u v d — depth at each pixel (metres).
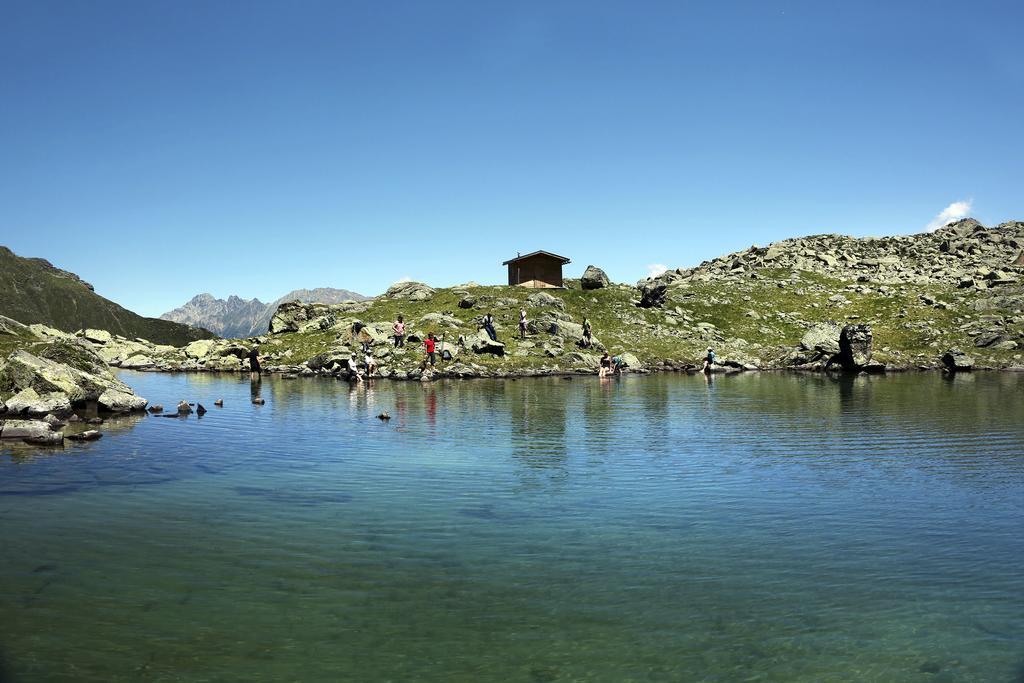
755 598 10.95
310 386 52.66
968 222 143.50
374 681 8.34
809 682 8.38
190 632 9.60
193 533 14.17
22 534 14.02
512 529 14.56
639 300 95.69
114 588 11.15
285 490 18.03
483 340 69.38
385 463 21.70
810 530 14.62
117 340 97.00
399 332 69.62
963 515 15.79
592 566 12.37
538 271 99.12
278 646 9.22
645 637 9.58
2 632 9.54
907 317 89.75
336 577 11.73
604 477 19.69
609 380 59.88
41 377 35.09
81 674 8.41
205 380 59.66
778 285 110.81
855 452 23.81
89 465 21.27
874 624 10.02
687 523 15.09
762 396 44.41
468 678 8.42
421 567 12.26
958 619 10.20
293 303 90.69
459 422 31.47
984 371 71.19
